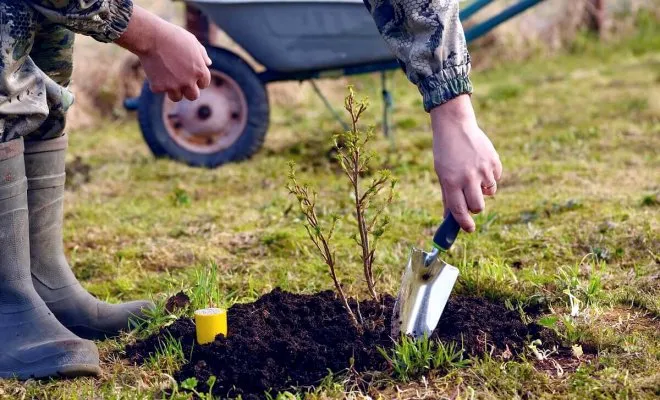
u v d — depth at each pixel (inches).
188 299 115.9
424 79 87.0
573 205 162.6
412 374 92.4
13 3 87.2
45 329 95.6
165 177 213.5
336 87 361.1
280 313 107.0
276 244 150.2
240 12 211.8
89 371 94.8
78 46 310.2
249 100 222.4
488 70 405.7
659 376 89.7
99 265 144.9
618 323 106.3
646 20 474.3
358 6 209.2
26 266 96.3
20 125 92.5
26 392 91.5
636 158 212.7
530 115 283.3
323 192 191.6
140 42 90.1
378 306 107.0
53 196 104.7
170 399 89.7
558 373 92.7
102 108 307.9
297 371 93.6
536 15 441.4
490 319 104.1
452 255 139.5
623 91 319.0
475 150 85.4
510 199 175.0
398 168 210.4
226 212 177.2
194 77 92.0
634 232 142.4
